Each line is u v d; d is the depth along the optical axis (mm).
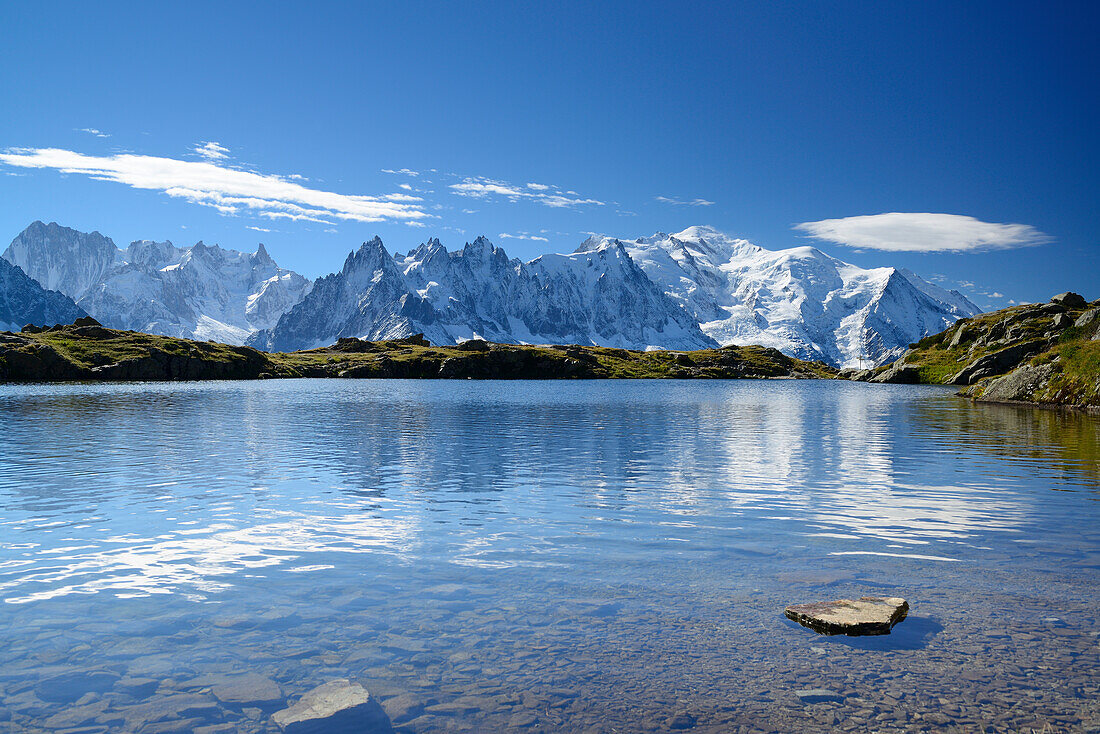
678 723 10398
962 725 10312
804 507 26531
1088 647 13023
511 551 20031
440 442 49844
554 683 11688
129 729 10133
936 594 16094
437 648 13086
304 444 48156
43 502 27156
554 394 137000
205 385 170750
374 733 10023
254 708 10797
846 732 10141
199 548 20359
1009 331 195875
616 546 20578
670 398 125812
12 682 11703
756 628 14055
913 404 105750
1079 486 31328
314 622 14383
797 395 144250
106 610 15109
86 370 188125
